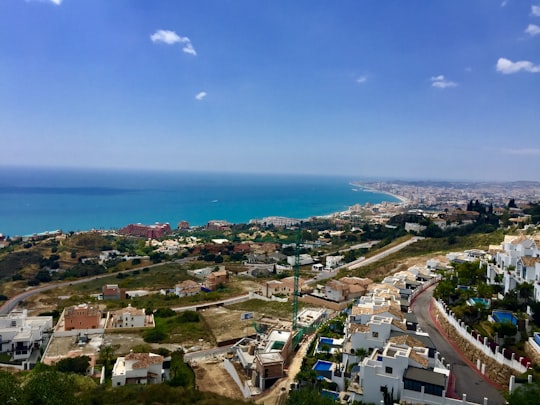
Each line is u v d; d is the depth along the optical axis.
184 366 94.75
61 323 133.25
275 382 81.81
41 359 104.31
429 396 60.28
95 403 66.88
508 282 89.44
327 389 70.69
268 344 99.06
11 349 109.19
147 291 190.00
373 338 77.19
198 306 156.38
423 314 99.88
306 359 85.25
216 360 102.75
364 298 100.62
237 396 82.44
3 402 59.69
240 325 129.50
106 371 95.00
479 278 109.31
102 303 165.12
